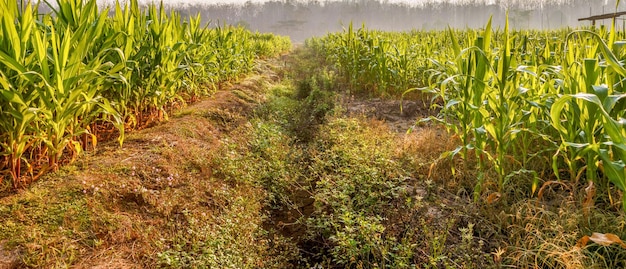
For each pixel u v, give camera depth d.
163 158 3.85
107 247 2.63
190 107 5.96
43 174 3.16
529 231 2.61
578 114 2.72
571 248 2.33
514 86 3.07
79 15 3.79
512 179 3.44
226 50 7.98
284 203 3.89
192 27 6.42
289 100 7.95
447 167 4.07
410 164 4.23
